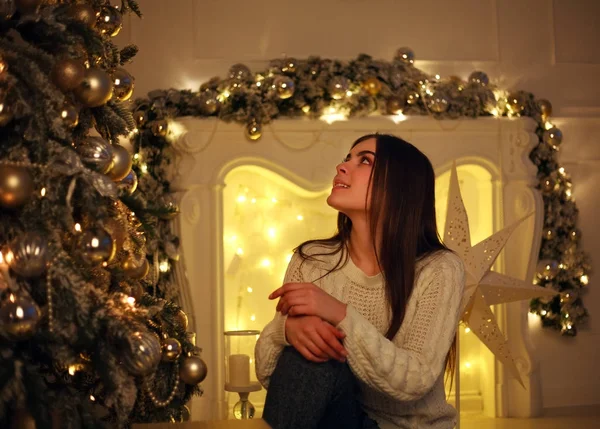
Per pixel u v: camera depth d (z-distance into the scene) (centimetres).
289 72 354
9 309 133
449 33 391
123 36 360
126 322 145
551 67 401
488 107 368
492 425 353
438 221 392
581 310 389
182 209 344
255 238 376
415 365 154
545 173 389
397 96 357
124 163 171
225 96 345
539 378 377
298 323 152
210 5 369
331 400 152
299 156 354
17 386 132
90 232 150
